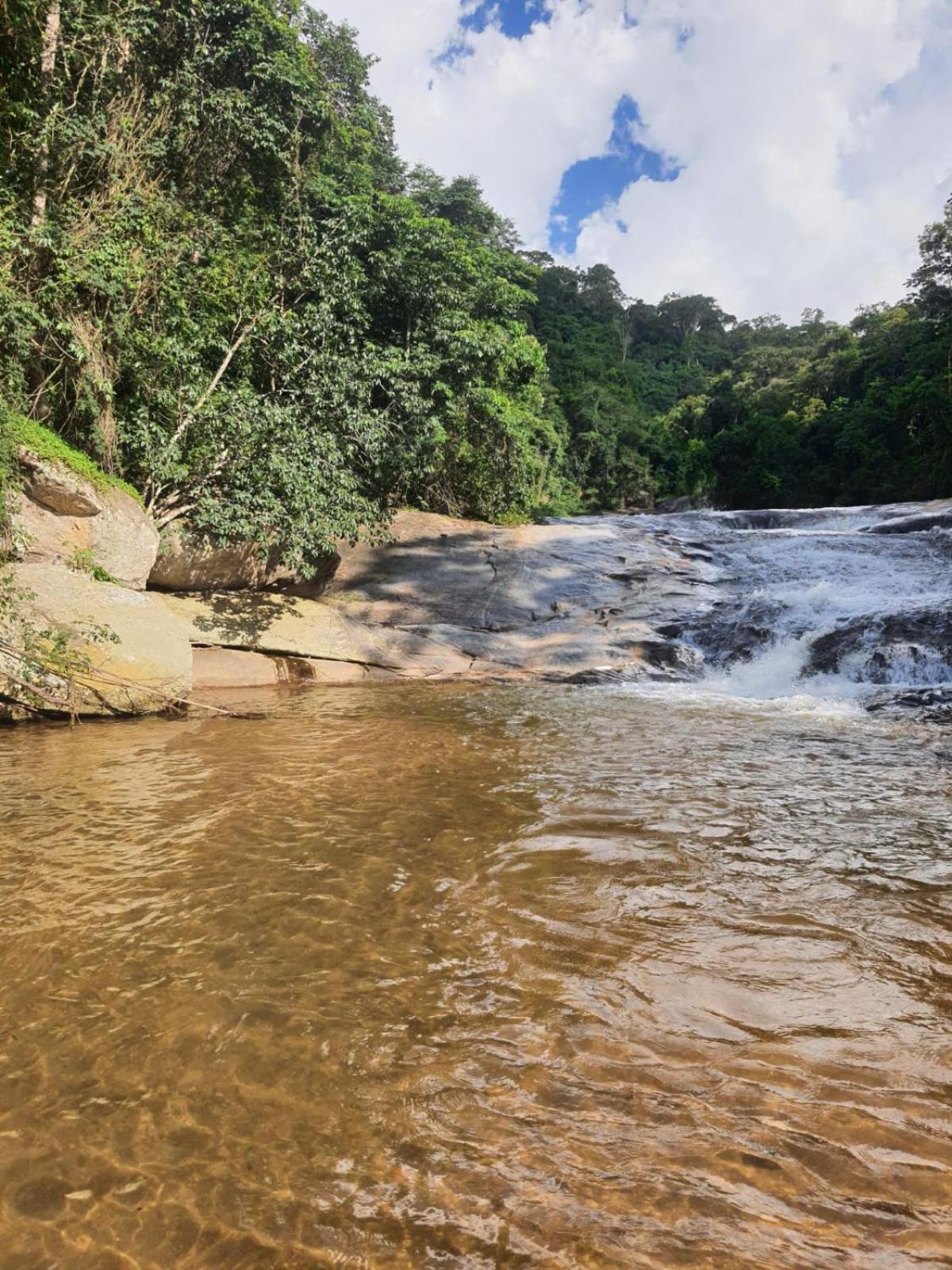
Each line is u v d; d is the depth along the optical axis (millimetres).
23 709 7027
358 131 24812
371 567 13344
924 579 12195
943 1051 2188
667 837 3982
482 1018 2330
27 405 8773
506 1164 1754
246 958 2699
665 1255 1521
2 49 8445
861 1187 1693
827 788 4914
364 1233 1568
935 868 3584
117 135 10719
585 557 14156
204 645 10000
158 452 9594
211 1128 1857
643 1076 2066
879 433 43250
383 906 3141
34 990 2480
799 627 10680
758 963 2689
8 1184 1682
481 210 46406
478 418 17547
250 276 11086
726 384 68562
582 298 98562
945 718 7293
